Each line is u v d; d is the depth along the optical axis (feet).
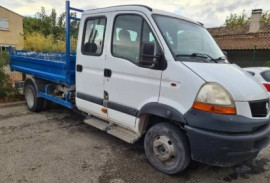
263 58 63.21
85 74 15.46
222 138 9.79
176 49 11.63
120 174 11.89
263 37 68.23
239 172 12.57
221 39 76.33
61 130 17.70
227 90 9.99
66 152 14.06
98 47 14.51
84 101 15.83
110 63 13.71
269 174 12.46
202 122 10.12
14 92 26.37
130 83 12.75
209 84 10.11
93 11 14.99
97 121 15.87
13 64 25.07
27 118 20.36
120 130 14.17
